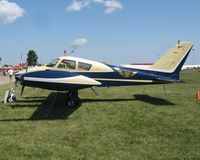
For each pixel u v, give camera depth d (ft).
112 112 33.09
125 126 26.12
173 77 44.57
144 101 42.65
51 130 24.44
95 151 18.86
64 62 39.37
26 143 20.35
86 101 42.19
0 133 23.18
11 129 24.58
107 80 40.93
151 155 18.24
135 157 17.84
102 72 40.63
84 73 39.91
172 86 75.15
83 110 34.35
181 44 44.83
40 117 30.01
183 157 17.89
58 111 33.60
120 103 40.32
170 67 44.39
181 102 41.83
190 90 62.18
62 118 29.63
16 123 26.99
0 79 114.83
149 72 43.42
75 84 32.73
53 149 19.08
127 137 22.41
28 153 18.15
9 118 29.35
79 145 20.15
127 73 41.39
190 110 34.86
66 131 24.14
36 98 44.55
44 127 25.52
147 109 35.32
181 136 22.86
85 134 23.25
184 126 26.27
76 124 26.89
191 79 114.62
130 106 37.58
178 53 44.68
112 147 19.80
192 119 29.45
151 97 47.85
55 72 33.50
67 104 36.17
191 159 17.57
